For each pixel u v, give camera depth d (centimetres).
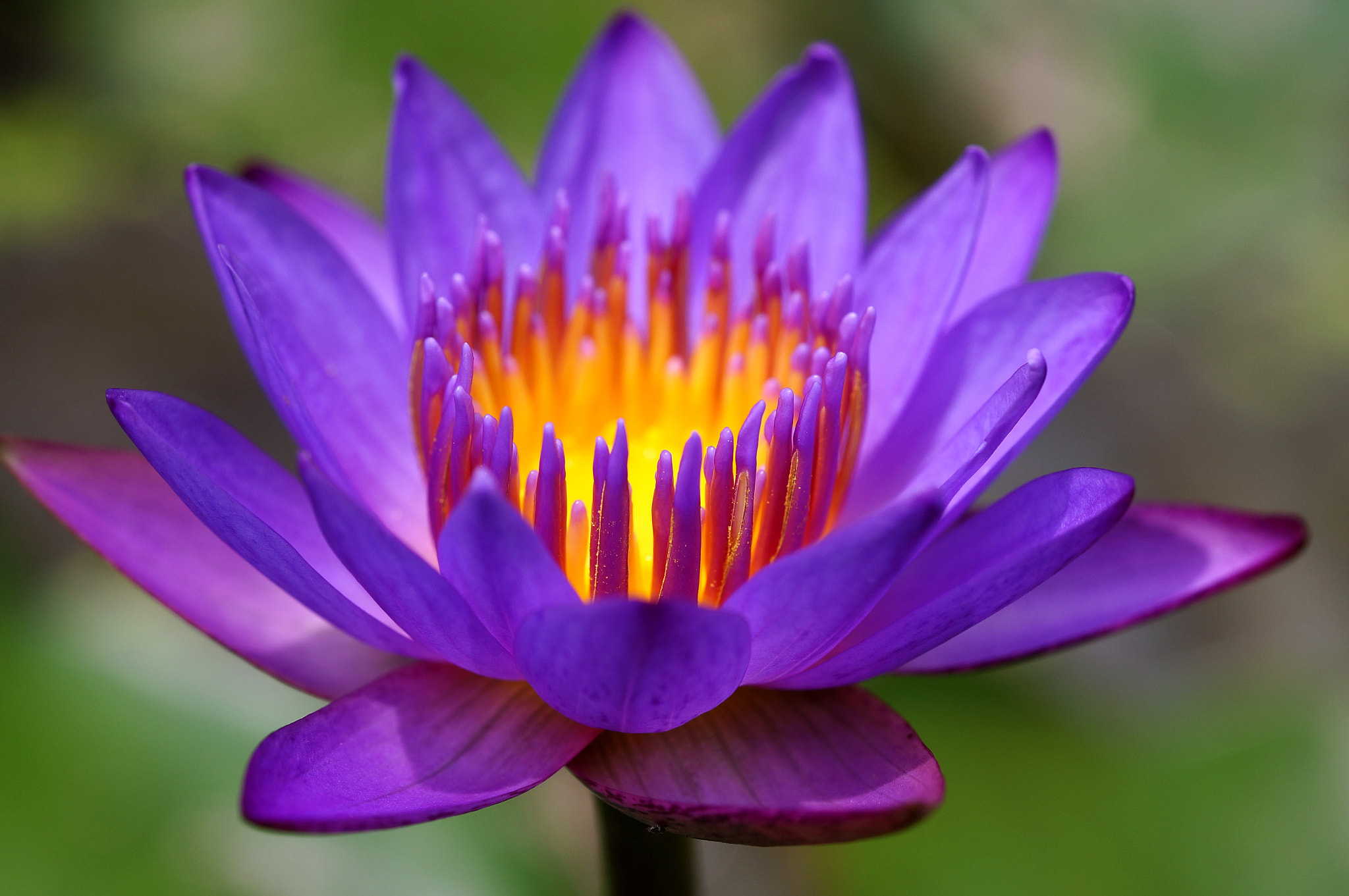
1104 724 40
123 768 38
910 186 66
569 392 35
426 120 36
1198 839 38
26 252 58
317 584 32
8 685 38
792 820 32
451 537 31
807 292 35
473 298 34
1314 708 39
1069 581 35
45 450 34
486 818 39
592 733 33
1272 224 59
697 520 32
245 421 56
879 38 65
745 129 36
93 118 62
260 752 32
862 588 31
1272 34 60
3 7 62
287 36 60
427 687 33
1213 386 61
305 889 38
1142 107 61
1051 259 60
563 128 37
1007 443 34
